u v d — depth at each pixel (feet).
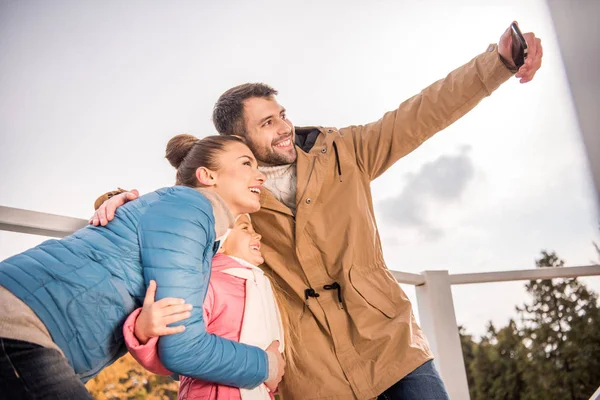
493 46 6.12
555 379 21.20
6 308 3.26
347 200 5.84
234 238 5.57
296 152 6.15
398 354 5.24
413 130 6.10
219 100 6.50
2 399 3.07
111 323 3.69
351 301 5.45
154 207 4.09
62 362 3.31
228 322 4.71
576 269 8.84
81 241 3.81
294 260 5.81
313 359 5.42
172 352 3.75
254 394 4.36
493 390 21.18
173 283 3.80
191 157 5.17
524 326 21.62
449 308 7.96
